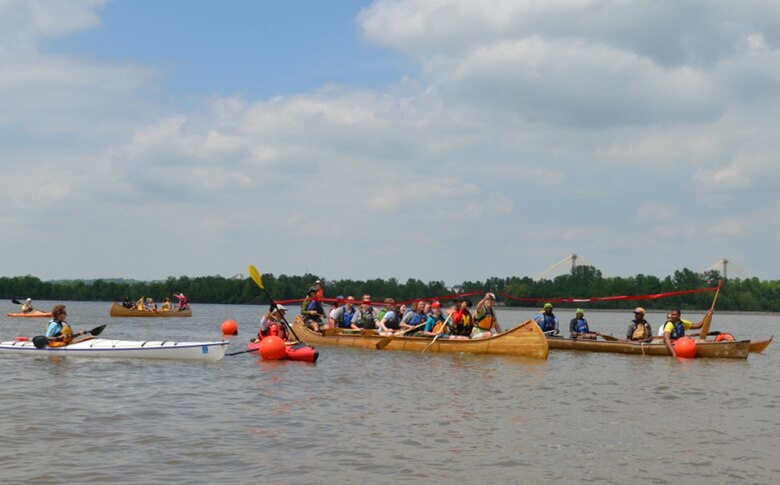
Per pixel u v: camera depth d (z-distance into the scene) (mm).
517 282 115625
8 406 12641
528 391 15633
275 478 8562
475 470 9070
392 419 12133
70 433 10672
